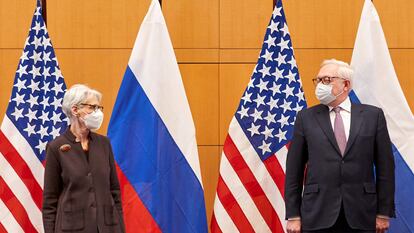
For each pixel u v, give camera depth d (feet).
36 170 18.39
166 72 18.42
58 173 15.26
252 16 20.29
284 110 18.49
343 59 20.25
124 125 18.25
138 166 18.25
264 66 18.62
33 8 20.15
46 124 18.51
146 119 18.30
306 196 15.61
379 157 15.65
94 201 15.21
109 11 20.22
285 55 18.61
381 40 18.35
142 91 18.30
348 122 15.84
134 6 20.25
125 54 20.25
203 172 20.33
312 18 20.25
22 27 20.13
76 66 20.22
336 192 15.34
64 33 20.21
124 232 15.80
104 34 20.24
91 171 15.35
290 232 15.70
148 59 18.37
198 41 20.27
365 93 18.31
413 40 20.11
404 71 20.12
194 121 20.30
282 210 18.39
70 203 15.08
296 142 15.96
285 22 18.66
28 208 18.26
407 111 18.22
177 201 18.33
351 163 15.40
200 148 20.31
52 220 15.10
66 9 20.21
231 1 20.29
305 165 16.71
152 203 18.19
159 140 18.28
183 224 18.30
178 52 20.29
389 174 15.56
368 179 15.52
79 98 15.31
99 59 20.24
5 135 18.31
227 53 20.30
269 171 18.48
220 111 20.30
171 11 20.25
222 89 20.33
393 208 15.60
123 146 18.21
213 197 20.31
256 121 18.52
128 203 18.16
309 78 20.26
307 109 16.16
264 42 18.67
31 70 18.57
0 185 18.20
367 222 15.34
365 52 18.34
